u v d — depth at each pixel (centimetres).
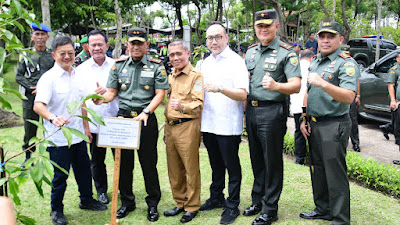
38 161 171
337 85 282
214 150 330
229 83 307
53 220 311
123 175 322
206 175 435
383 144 591
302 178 421
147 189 324
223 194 346
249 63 310
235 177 318
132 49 306
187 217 318
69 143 175
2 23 178
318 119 294
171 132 316
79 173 333
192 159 313
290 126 730
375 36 1469
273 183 303
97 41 346
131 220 322
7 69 1507
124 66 316
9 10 183
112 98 320
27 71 429
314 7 2112
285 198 365
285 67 288
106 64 364
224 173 340
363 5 1933
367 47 1413
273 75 293
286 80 296
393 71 511
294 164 480
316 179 312
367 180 404
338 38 284
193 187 318
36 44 434
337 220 289
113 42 2198
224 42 306
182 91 308
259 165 322
